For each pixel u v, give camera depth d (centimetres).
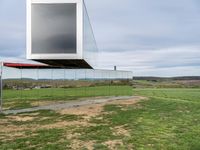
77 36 1370
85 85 3130
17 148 679
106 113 1393
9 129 945
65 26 1379
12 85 2716
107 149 678
